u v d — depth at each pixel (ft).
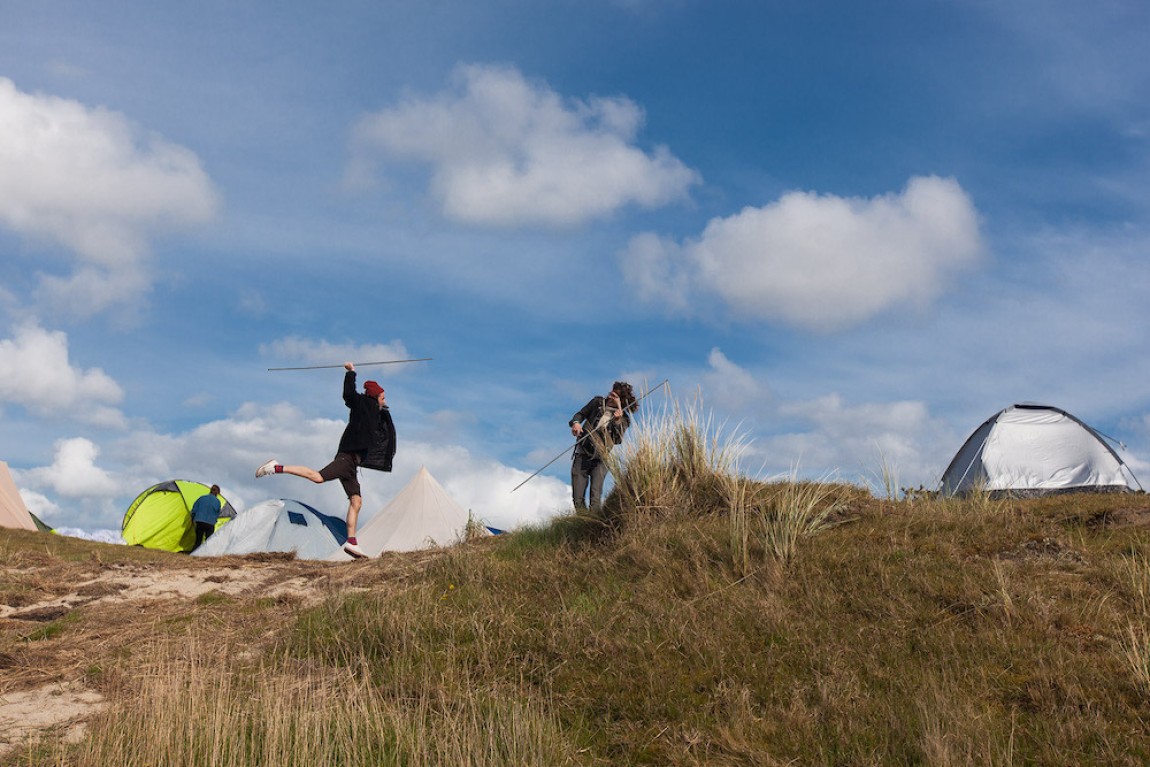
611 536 28.17
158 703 16.28
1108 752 13.64
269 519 51.47
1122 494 28.14
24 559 33.55
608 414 33.22
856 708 15.62
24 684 19.12
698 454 30.50
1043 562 21.75
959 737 14.10
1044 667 16.43
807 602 20.65
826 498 28.84
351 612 22.75
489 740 15.19
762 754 14.39
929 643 18.02
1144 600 18.80
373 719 16.35
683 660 18.43
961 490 44.11
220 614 24.77
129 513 62.49
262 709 16.56
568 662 18.86
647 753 15.10
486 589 24.50
